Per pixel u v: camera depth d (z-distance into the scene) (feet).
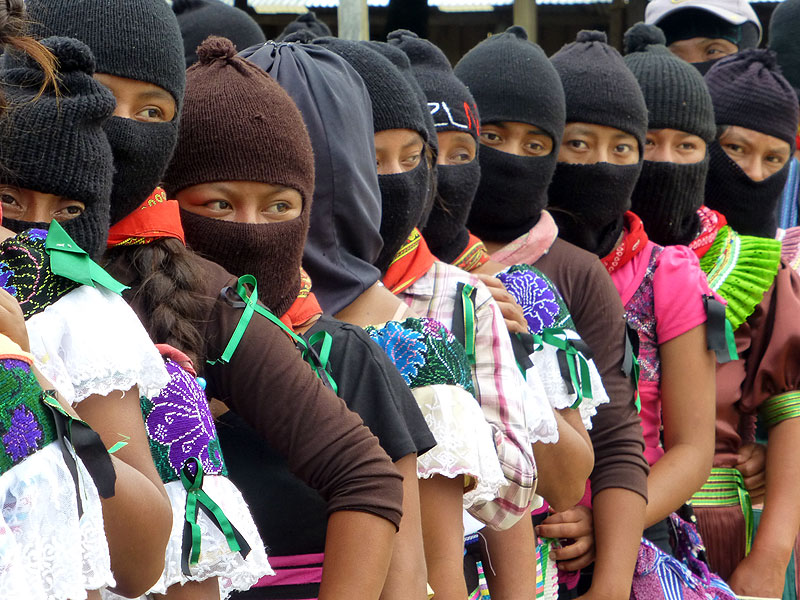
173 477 7.41
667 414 14.89
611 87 14.93
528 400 11.34
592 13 37.09
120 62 8.62
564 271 13.94
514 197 14.05
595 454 13.53
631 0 36.45
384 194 11.61
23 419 5.45
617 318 13.91
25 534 5.35
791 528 15.85
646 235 16.06
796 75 20.97
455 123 13.06
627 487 13.30
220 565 7.38
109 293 6.97
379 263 11.72
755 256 16.24
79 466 5.71
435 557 9.91
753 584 15.64
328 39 11.92
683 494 14.35
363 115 11.13
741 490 16.33
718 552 16.14
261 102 9.41
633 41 17.16
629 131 14.98
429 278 11.64
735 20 21.50
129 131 8.48
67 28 8.55
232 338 8.38
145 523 6.39
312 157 9.78
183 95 9.15
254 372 8.42
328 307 10.64
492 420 10.82
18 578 5.15
